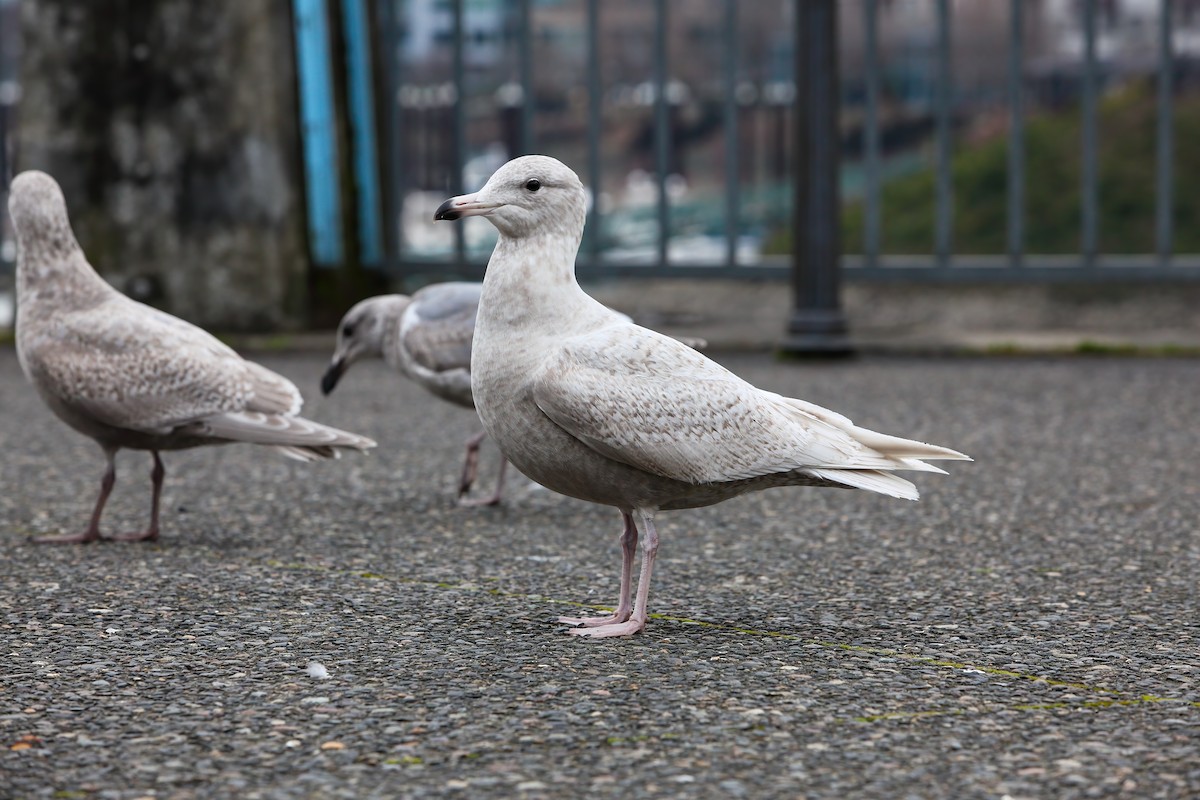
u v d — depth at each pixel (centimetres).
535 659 490
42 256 667
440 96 1445
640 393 500
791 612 555
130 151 1359
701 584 598
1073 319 1388
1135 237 2109
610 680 467
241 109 1349
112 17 1348
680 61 1501
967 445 896
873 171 1349
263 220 1362
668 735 417
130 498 767
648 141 1499
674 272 1391
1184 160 2209
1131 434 927
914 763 397
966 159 2202
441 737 416
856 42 1842
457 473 836
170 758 400
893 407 1024
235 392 660
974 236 2142
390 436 941
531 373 506
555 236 514
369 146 1447
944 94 1323
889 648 506
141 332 660
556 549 657
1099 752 405
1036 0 1828
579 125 1488
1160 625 534
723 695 452
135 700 446
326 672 474
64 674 471
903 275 1356
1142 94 2267
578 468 515
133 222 1365
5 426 965
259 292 1365
